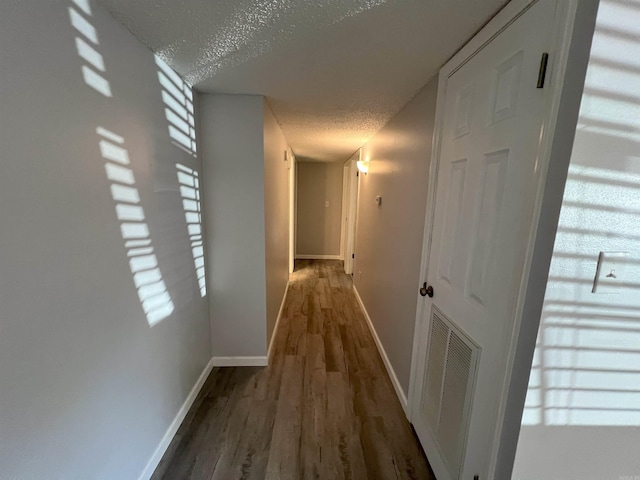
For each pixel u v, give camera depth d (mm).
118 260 1125
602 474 952
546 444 910
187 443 1576
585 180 750
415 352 1688
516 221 901
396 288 2094
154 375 1412
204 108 1926
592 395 885
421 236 1641
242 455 1507
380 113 2236
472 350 1125
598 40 686
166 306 1520
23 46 739
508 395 934
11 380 727
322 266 5570
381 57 1349
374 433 1666
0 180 690
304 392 2010
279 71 1531
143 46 1267
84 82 941
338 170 5914
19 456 753
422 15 1027
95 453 1021
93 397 1008
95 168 996
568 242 781
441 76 1422
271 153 2314
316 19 1065
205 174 2010
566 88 737
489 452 1017
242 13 1037
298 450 1542
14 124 719
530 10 844
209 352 2229
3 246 700
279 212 3002
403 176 1999
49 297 826
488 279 1039
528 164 853
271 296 2566
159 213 1431
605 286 811
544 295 808
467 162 1188
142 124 1271
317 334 2881
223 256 2145
